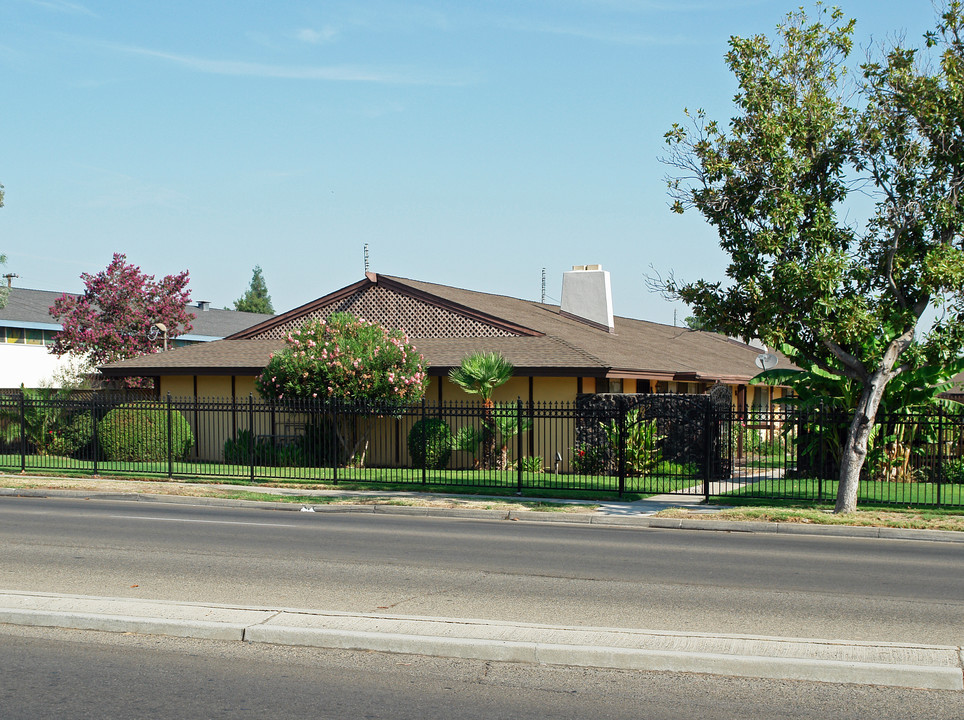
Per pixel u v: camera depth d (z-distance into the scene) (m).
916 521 15.72
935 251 15.79
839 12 16.58
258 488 21.08
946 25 16.22
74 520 15.39
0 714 5.77
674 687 6.35
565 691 6.25
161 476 23.25
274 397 25.45
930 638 7.57
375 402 23.59
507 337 28.05
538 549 12.70
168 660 6.91
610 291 34.75
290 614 7.98
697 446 24.55
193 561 11.08
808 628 7.89
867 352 18.00
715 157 16.94
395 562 11.23
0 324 45.28
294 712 5.83
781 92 16.75
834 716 5.79
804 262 16.48
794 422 19.56
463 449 25.09
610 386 26.88
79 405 24.67
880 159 16.66
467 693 6.20
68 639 7.47
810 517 16.19
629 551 12.64
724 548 13.18
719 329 17.52
